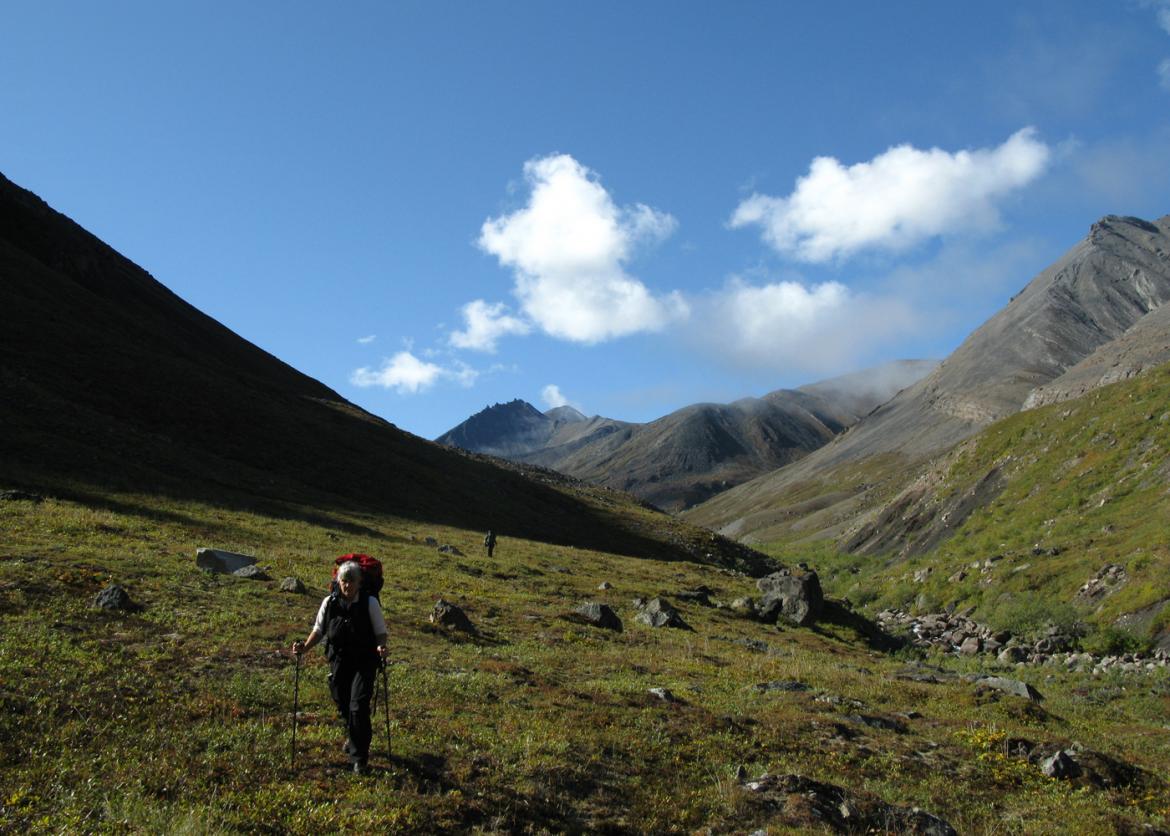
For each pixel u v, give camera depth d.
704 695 15.88
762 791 10.49
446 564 34.88
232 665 12.70
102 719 9.40
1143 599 42.25
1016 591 53.66
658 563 56.41
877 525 103.94
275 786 8.20
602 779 10.08
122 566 20.11
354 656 9.00
